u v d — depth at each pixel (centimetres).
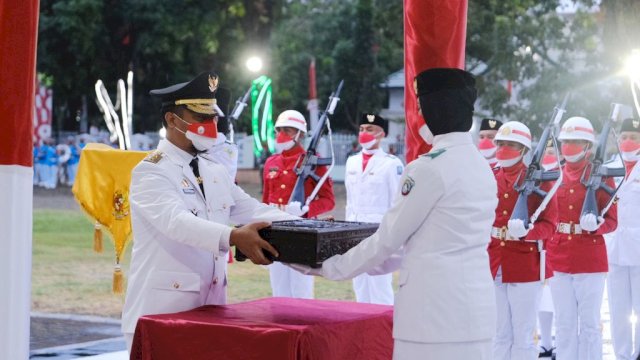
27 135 506
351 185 992
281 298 538
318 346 437
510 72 2709
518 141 702
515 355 706
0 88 500
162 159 488
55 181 3097
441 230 425
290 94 3494
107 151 721
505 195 706
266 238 455
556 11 2878
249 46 3161
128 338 487
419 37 556
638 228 805
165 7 3006
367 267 440
